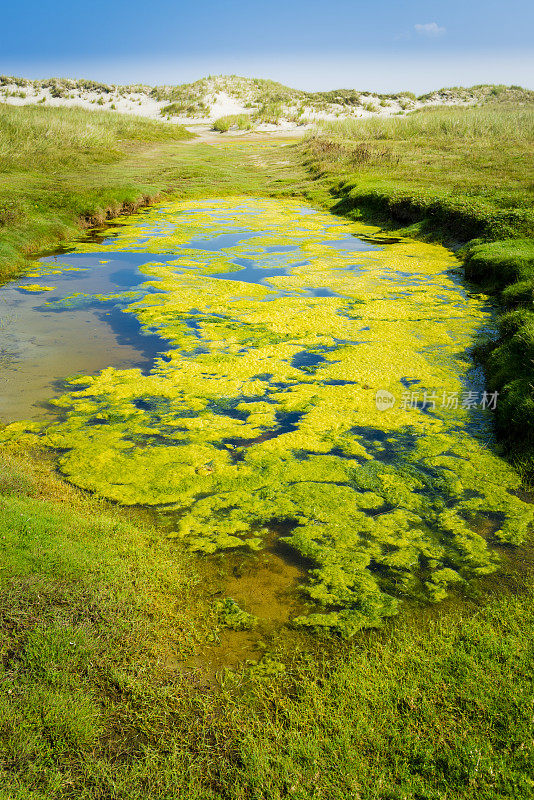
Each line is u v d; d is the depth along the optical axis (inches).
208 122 1759.4
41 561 160.4
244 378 313.0
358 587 171.0
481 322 386.9
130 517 202.2
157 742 121.0
